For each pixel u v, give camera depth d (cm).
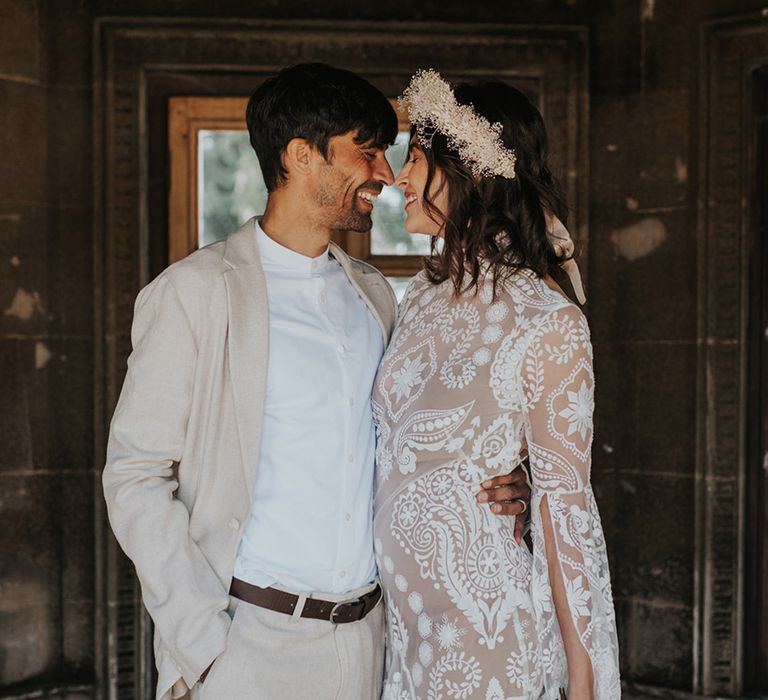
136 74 399
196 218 406
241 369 210
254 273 217
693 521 403
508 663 205
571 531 200
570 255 226
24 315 396
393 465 215
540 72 411
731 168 394
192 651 199
